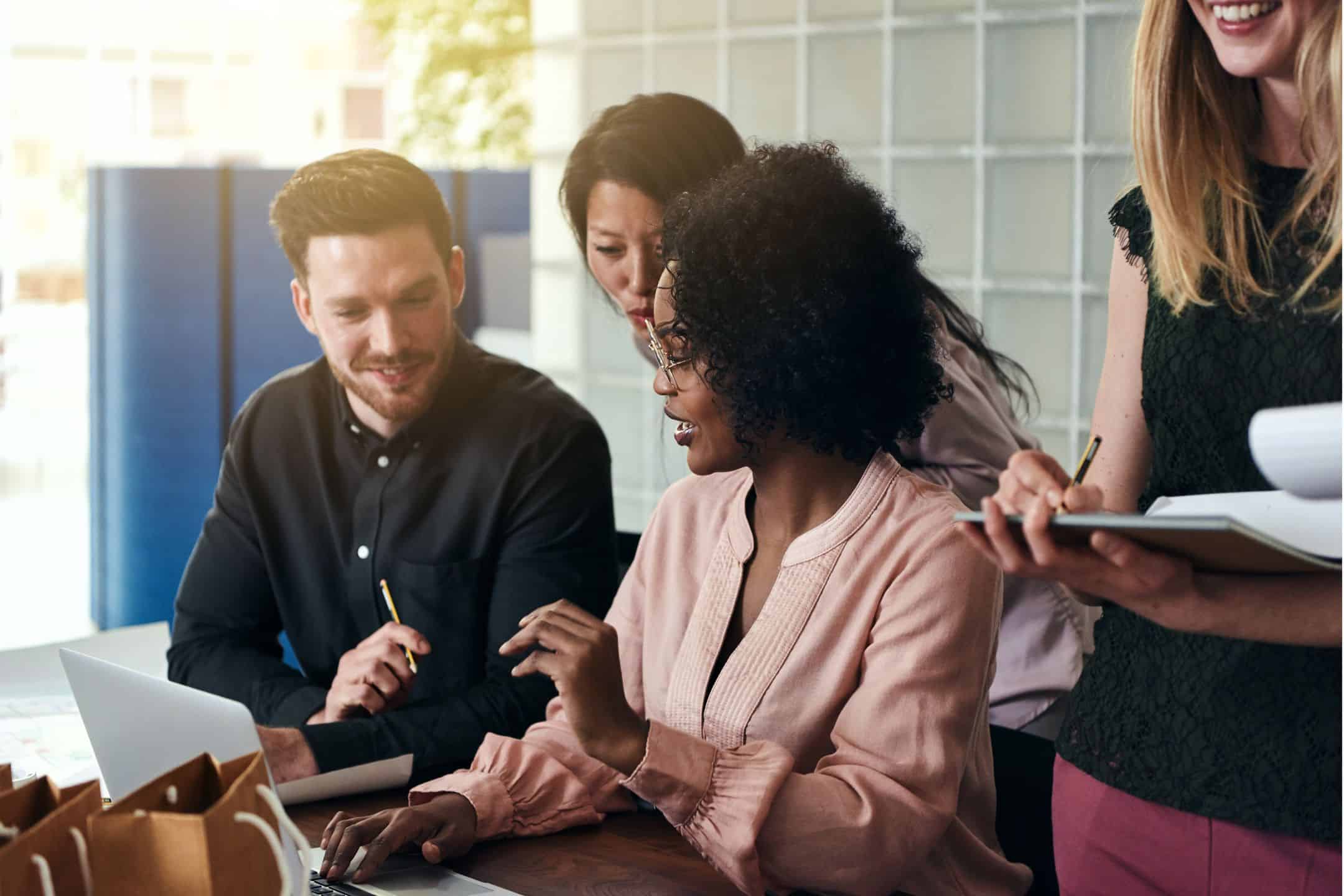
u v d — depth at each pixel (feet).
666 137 6.16
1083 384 10.34
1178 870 3.72
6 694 5.59
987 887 4.30
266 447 6.47
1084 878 3.98
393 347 5.95
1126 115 9.89
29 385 27.25
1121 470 4.18
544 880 4.14
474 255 15.79
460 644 6.24
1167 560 3.09
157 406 13.66
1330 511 3.21
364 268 5.87
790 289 4.06
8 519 24.00
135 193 13.52
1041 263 10.46
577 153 6.36
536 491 6.15
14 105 27.35
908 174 11.12
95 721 4.16
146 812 2.74
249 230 13.44
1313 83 3.45
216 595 6.50
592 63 13.03
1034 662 6.30
